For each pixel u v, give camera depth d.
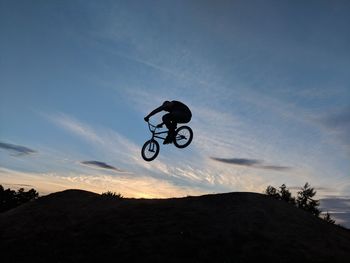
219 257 10.49
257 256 10.48
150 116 12.11
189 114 11.78
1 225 14.62
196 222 12.64
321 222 13.90
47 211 15.34
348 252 11.53
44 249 11.82
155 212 13.73
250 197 14.43
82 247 11.66
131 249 11.16
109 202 15.82
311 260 10.47
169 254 10.75
